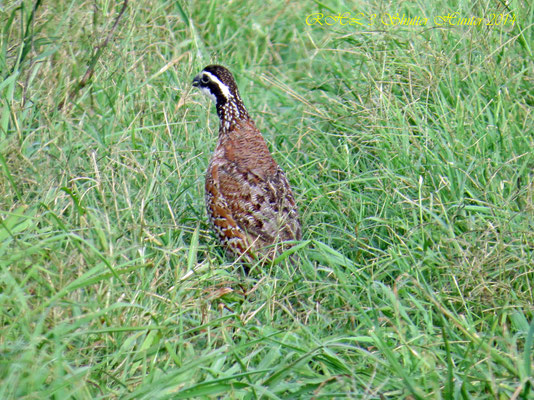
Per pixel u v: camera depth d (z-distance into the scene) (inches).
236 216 431.2
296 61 657.0
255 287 380.8
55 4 568.4
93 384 310.7
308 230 456.8
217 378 313.1
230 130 468.4
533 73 515.8
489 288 374.6
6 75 480.1
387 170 458.3
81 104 518.3
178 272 374.3
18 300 321.7
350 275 404.8
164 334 335.3
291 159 525.3
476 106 502.0
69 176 426.6
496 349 340.2
